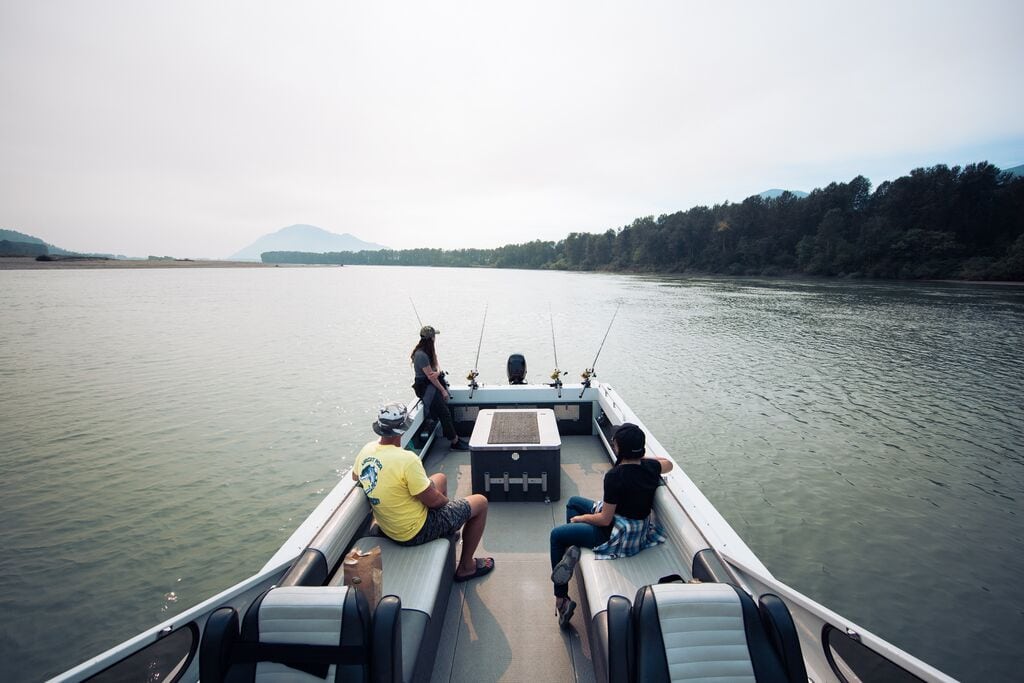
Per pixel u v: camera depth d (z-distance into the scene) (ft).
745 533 26.91
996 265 211.20
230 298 186.60
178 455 36.24
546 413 15.89
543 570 11.23
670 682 5.71
